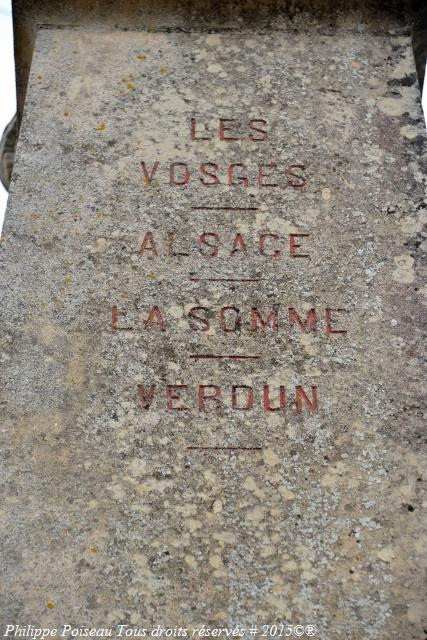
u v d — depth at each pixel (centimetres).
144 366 156
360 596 142
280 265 164
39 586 141
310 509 147
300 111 179
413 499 148
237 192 171
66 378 155
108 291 162
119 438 151
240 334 159
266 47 186
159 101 179
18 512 146
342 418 153
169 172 172
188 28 188
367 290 163
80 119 177
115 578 142
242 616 140
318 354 158
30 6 189
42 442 150
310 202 170
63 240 166
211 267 164
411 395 155
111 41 187
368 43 187
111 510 146
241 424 152
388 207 170
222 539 144
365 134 177
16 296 161
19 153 173
